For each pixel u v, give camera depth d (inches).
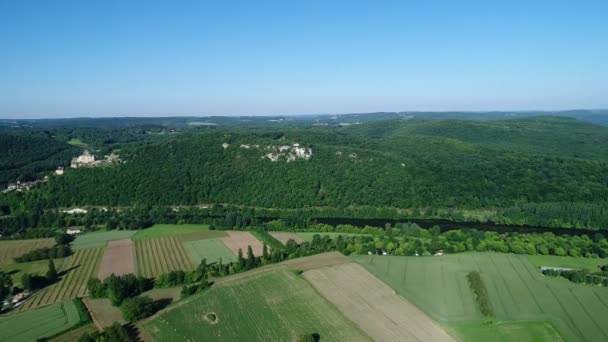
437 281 5974.4
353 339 4421.8
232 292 5610.2
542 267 6619.1
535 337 4493.1
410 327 4667.8
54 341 4439.0
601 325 4741.6
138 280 5693.9
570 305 5231.3
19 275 6427.2
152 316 4950.8
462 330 4613.7
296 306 5191.9
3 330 4697.3
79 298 5492.1
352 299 5374.0
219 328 4690.0
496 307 5157.5
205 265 6491.1
